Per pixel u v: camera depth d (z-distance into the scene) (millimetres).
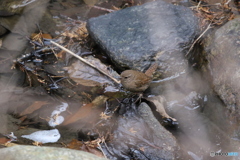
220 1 13180
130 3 13617
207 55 9906
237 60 8930
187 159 7516
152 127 8219
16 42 11352
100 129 8289
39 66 10539
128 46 10242
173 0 13430
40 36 11695
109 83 10062
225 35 9789
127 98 9562
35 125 8188
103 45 10500
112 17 11445
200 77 9945
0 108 8586
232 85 8562
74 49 11180
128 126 8383
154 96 9719
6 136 7668
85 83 10008
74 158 5820
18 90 9383
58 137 7898
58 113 8711
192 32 10625
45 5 13156
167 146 7746
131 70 9477
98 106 9141
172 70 10422
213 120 8547
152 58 10117
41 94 9352
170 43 10273
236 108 8156
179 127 8570
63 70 10445
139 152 7625
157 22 11039
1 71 10109
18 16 12344
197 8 12680
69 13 12922
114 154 7594
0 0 12438
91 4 13508
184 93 9781
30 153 5785
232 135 7891
